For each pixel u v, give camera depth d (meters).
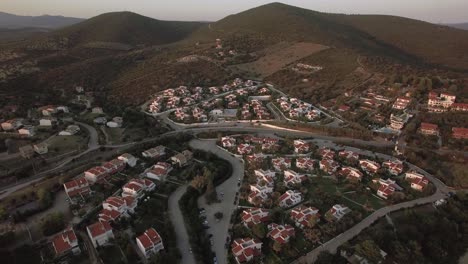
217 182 121.44
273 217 98.38
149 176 122.38
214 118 192.88
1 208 95.62
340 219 96.81
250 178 121.81
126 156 130.38
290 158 137.38
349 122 174.88
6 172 122.25
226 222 99.25
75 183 109.81
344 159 135.12
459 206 104.75
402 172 125.75
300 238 91.62
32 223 95.06
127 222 96.56
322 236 91.38
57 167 128.75
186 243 90.25
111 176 121.69
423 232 93.25
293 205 106.12
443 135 148.38
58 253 81.50
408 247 86.69
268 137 163.25
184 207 104.81
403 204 106.81
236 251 84.75
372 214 101.50
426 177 123.06
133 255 83.25
